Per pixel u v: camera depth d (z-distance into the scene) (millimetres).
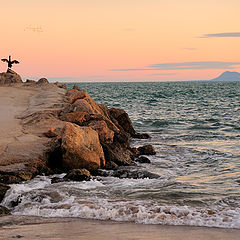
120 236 7578
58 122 21719
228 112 52031
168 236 7738
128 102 70750
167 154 21609
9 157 15656
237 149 23359
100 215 9734
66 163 15961
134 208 10352
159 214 9688
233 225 8891
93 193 12469
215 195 12539
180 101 75562
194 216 9664
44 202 11266
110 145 19156
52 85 40375
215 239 7645
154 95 98688
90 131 17203
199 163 19469
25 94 33656
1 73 44219
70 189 12820
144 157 19375
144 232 8062
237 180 15375
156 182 14656
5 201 11562
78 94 27578
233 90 139250
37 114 23625
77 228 8383
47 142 17797
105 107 28422
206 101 76250
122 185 14016
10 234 7684
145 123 38250
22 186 13266
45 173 15477
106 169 17078
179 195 12445
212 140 27031
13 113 25562
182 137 28328
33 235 7586
